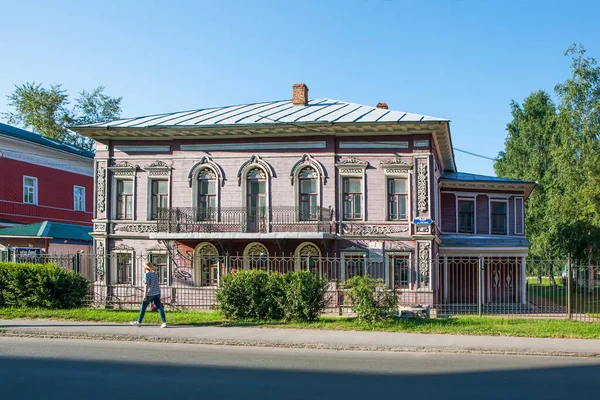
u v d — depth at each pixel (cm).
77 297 2036
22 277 1955
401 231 2450
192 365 1115
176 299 2539
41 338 1506
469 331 1549
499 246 2886
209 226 2541
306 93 2981
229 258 2534
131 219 2641
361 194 2492
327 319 1778
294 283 1772
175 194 2612
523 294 2842
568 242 3291
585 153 3200
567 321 1775
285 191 2530
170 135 2606
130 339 1488
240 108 2972
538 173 4934
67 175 3856
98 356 1209
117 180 2673
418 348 1338
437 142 2650
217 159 2589
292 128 2475
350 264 2475
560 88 3344
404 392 904
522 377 1027
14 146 3381
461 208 3184
